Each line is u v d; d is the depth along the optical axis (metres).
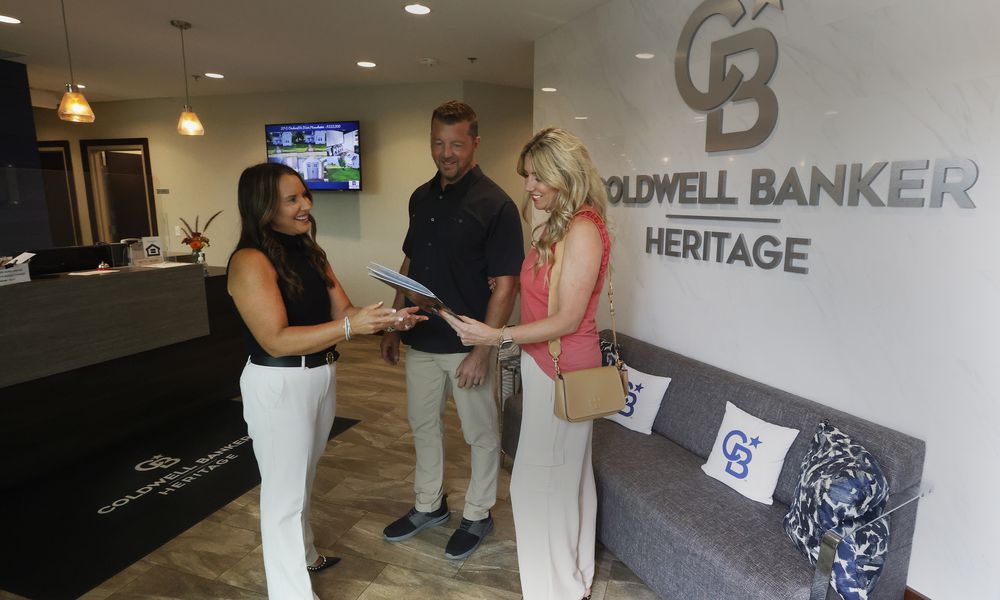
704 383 2.44
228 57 4.68
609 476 2.16
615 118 3.15
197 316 3.73
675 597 1.88
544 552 1.78
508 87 5.90
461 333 1.66
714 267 2.56
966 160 1.66
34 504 2.66
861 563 1.57
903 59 1.79
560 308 1.62
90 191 4.20
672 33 2.70
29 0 3.29
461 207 2.10
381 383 4.45
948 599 1.83
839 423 1.95
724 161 2.47
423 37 4.00
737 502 1.98
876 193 1.90
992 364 1.67
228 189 6.68
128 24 3.75
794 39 2.12
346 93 6.02
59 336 2.91
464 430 2.25
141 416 3.46
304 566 1.74
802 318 2.20
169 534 2.42
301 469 1.70
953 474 1.78
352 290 6.39
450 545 2.24
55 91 6.41
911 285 1.84
